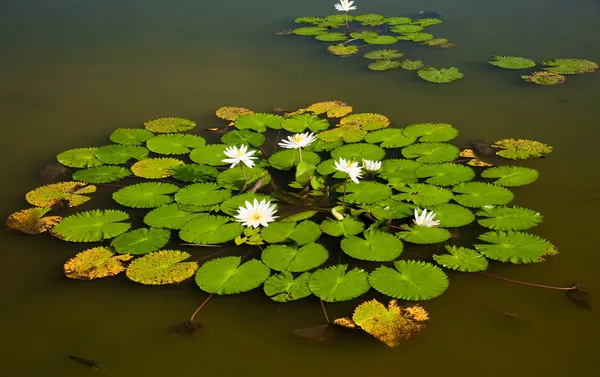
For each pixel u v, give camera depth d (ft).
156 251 11.05
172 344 9.31
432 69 19.10
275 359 8.95
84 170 13.80
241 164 13.88
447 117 16.11
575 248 11.02
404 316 9.43
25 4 27.40
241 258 10.97
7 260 11.29
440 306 9.78
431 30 22.66
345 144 14.64
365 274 10.25
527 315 9.53
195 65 20.31
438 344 9.07
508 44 20.88
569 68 18.52
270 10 25.95
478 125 15.60
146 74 19.71
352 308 9.86
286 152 14.30
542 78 18.02
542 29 22.13
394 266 10.66
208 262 10.68
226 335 9.43
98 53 21.57
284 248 10.92
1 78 19.65
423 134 14.73
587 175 13.21
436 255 10.66
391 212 11.71
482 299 9.90
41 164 14.61
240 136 15.15
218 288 10.05
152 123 15.89
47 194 13.03
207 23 24.40
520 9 24.61
